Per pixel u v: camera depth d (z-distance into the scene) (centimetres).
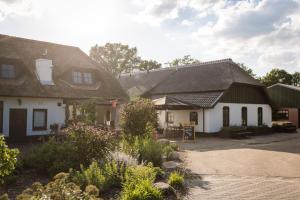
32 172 1083
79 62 2447
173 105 2494
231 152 1738
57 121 2177
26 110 2041
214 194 888
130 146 1356
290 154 1666
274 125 3338
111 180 920
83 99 2273
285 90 4338
